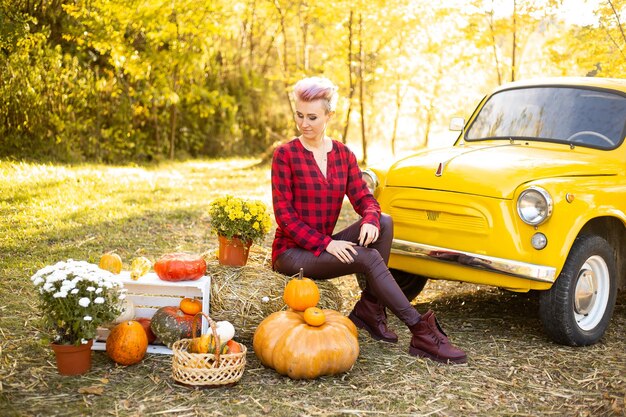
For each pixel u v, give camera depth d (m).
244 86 15.58
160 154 12.59
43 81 9.84
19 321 3.63
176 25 11.79
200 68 13.40
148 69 11.62
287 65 15.10
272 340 3.13
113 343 3.11
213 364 2.94
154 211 6.96
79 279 2.90
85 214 6.39
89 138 10.84
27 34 9.16
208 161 13.52
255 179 10.64
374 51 13.91
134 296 3.56
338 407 2.84
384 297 3.45
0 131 9.30
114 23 10.84
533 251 3.61
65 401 2.73
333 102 3.50
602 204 3.78
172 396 2.85
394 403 2.90
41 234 5.50
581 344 3.78
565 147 4.36
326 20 13.34
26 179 7.62
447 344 3.45
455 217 3.85
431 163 4.09
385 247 3.61
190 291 3.42
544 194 3.54
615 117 4.39
